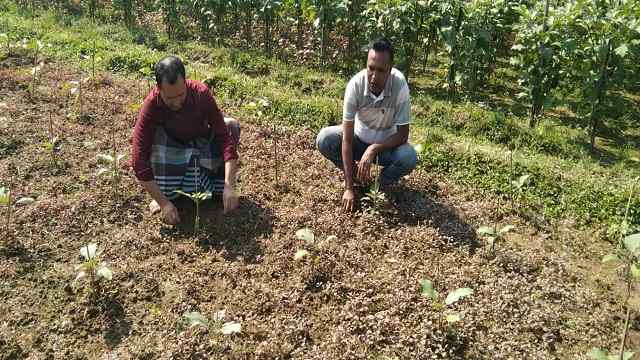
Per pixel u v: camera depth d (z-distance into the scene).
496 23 9.62
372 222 5.32
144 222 5.30
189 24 12.88
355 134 5.68
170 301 4.40
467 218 5.54
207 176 5.41
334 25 10.84
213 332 4.03
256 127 7.38
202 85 5.04
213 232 5.18
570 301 4.50
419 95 9.29
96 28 12.00
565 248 5.21
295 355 3.90
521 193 6.06
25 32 11.02
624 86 9.65
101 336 4.07
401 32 9.48
